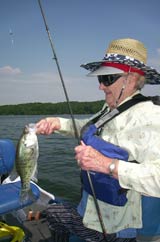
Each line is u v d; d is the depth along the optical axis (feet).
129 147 2.94
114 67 3.16
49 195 6.04
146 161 2.75
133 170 2.64
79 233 3.66
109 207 3.13
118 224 3.12
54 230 3.93
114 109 3.15
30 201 4.69
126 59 3.12
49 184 10.47
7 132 28.04
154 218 3.19
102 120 3.23
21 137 3.26
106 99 3.36
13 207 4.52
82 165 2.72
